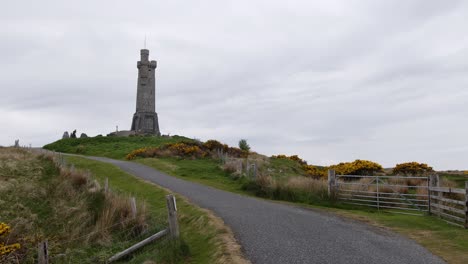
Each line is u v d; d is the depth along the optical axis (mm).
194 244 11414
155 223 13539
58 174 22375
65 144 58656
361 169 28359
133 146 52844
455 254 9805
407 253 9867
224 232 11656
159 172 29484
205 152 39062
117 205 14828
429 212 16234
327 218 14758
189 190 21094
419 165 30266
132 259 10922
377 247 10430
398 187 20016
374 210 18125
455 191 13961
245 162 31828
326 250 10008
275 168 34344
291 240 10938
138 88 80688
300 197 19859
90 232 13664
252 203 17609
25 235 13469
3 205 16516
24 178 20922
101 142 59000
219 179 26422
